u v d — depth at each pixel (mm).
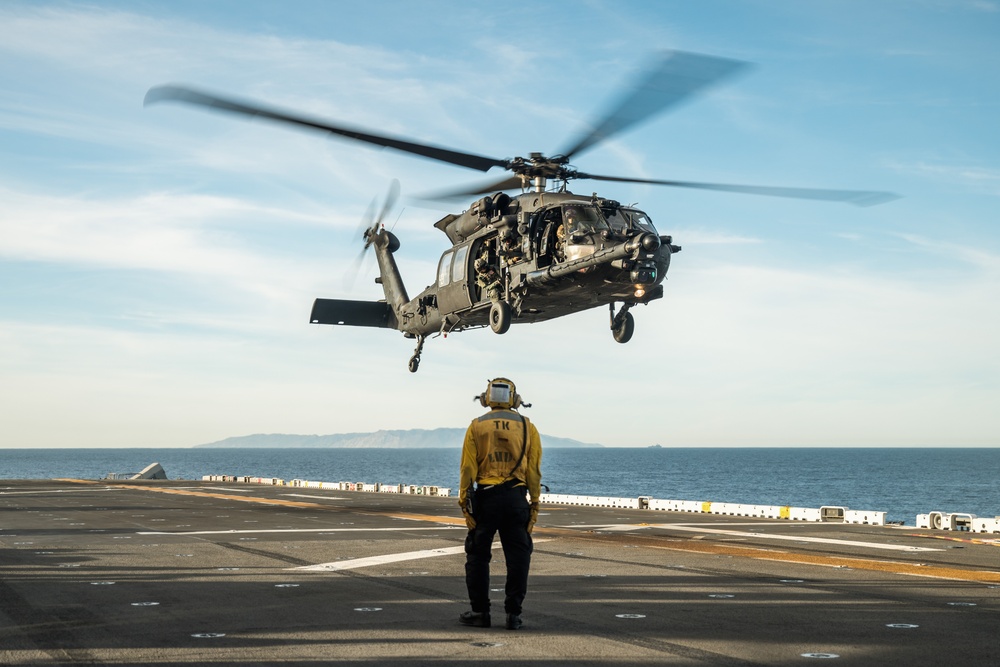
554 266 20688
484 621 7699
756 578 10945
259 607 8758
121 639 7242
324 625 7805
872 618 8195
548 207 21125
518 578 7656
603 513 24922
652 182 19797
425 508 25953
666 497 87500
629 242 19062
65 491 37656
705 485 116375
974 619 8125
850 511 21547
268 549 14203
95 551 13930
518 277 21906
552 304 22406
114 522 20016
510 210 22625
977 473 159000
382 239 30859
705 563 12578
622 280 20438
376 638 7238
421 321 27562
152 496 33188
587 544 15477
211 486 45344
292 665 6297
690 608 8742
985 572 11461
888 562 12672
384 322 30609
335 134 16422
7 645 7047
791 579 10844
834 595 9570
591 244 20250
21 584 10352
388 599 9258
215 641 7133
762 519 22766
